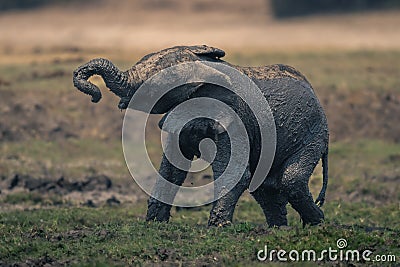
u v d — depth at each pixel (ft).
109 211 153.38
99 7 627.46
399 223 147.23
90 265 98.32
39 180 177.99
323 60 304.30
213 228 113.60
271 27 520.42
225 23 558.97
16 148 206.59
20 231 119.44
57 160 199.93
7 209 157.48
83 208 154.61
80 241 110.73
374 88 253.24
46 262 101.86
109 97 235.20
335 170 195.31
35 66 280.51
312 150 120.88
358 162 204.54
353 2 579.07
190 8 618.85
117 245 107.45
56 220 133.59
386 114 238.89
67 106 231.30
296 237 109.29
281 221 126.82
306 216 123.34
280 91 118.83
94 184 180.45
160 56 114.21
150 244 107.04
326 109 238.68
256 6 612.29
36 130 219.82
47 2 642.22
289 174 119.85
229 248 106.42
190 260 102.89
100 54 316.19
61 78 258.78
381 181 188.85
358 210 161.07
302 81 121.90
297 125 119.44
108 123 225.76
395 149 217.36
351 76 271.49
